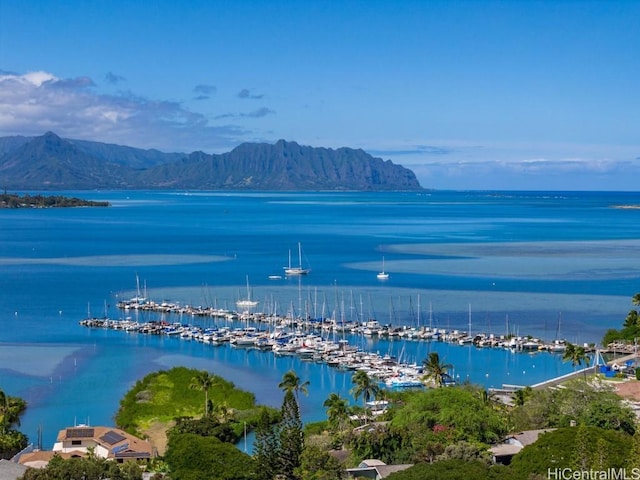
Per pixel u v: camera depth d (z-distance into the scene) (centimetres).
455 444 9775
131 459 10862
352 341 19900
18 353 18050
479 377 16450
